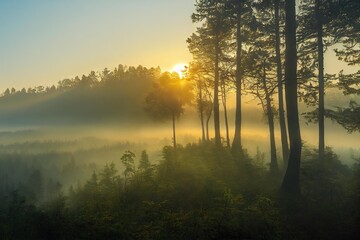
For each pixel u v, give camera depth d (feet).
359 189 46.57
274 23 96.53
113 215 44.75
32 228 39.68
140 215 45.16
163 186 56.18
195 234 37.19
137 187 58.29
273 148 86.48
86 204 52.75
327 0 76.69
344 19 76.74
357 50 80.28
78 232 39.14
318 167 60.29
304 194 52.60
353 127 72.69
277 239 36.14
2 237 37.99
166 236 37.60
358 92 78.33
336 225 38.91
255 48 106.63
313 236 36.76
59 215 43.32
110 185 65.00
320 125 79.61
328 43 83.51
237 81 104.12
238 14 104.58
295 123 56.03
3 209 53.78
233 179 64.28
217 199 47.83
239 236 36.55
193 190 54.90
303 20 85.81
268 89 102.78
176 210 46.42
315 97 88.79
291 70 57.52
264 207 43.45
